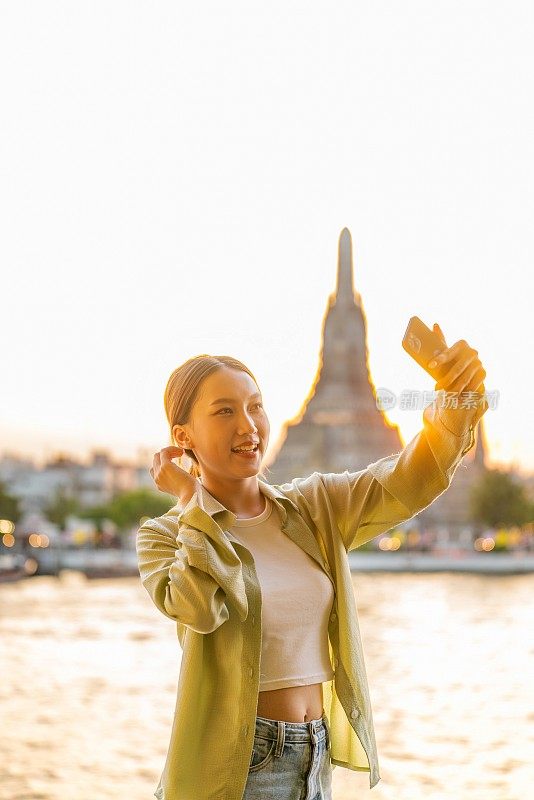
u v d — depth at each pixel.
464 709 16.66
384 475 2.59
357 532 2.71
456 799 10.22
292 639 2.47
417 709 16.81
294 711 2.46
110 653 28.59
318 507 2.65
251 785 2.41
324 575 2.56
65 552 91.19
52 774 11.95
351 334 163.75
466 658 25.75
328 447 148.50
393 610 43.00
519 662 24.59
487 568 76.31
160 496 106.31
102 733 14.80
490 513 90.56
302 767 2.46
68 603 51.88
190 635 2.44
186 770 2.38
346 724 2.63
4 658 27.12
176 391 2.60
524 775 11.37
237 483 2.60
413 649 28.33
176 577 2.37
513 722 15.12
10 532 94.75
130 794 10.95
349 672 2.52
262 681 2.44
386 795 10.13
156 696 19.22
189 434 2.60
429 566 76.12
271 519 2.59
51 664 25.55
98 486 171.75
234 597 2.35
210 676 2.43
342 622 2.54
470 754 12.64
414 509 2.59
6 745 13.69
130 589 65.88
